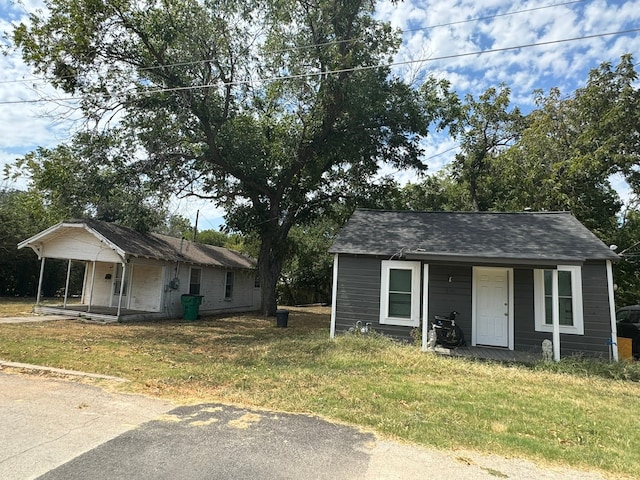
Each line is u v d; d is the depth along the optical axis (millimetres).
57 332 11633
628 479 3795
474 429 4926
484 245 11219
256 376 7180
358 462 3900
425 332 10180
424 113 18094
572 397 6641
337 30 15648
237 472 3602
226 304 22688
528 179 19406
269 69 16688
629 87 16750
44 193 15617
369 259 12016
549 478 3744
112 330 12914
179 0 14852
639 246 17688
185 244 21594
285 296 31562
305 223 21812
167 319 17484
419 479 3602
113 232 16734
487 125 25500
